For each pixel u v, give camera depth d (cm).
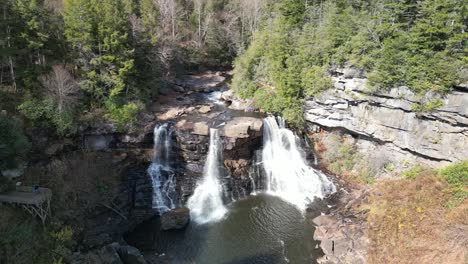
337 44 3859
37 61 3559
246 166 3766
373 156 3712
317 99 3944
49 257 2330
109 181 3162
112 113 3553
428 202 2841
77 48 3653
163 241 2927
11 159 2655
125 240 2931
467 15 3002
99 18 3609
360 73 3550
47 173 2938
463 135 3028
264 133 3956
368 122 3622
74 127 3262
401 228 2711
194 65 6431
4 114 2755
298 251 2816
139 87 4184
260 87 4731
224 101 4916
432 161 3284
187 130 3603
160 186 3488
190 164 3634
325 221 3105
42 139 3103
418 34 3159
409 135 3356
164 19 5828
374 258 2581
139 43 4175
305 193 3634
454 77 2947
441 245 2486
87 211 2925
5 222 2312
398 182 3284
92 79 3603
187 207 3369
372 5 3950
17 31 3300
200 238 2966
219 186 3581
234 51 6562
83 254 2533
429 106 3105
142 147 3591
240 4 6875
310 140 4212
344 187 3628
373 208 3053
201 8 6794
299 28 4616
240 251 2812
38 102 3147
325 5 4622
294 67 4119
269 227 3122
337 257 2698
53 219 2633
